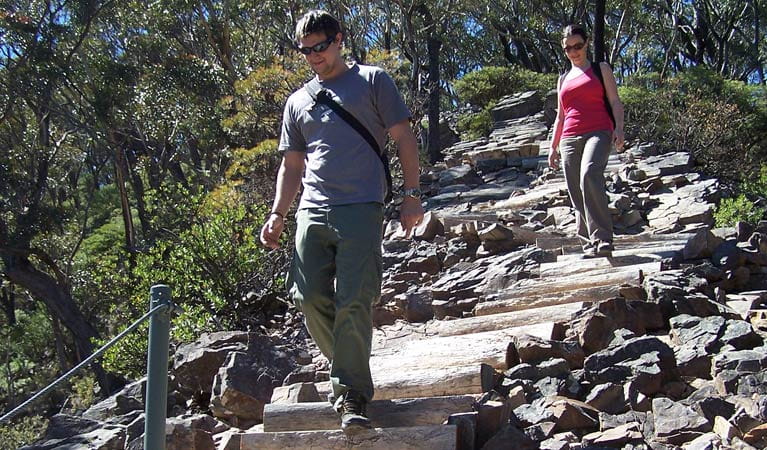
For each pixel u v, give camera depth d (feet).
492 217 30.96
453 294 22.75
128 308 41.88
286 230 32.55
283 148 14.32
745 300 19.30
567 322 18.16
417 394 15.31
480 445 13.75
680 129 53.47
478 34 124.26
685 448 13.04
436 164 55.42
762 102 69.26
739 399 14.08
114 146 83.56
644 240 25.55
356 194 13.30
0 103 78.13
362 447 13.55
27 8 75.87
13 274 74.13
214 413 18.20
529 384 15.35
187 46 88.12
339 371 13.37
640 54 126.21
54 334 94.84
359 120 13.56
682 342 16.38
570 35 23.17
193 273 27.45
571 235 26.73
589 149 22.80
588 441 13.47
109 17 82.64
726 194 31.65
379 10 89.66
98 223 116.88
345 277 13.08
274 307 27.25
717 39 106.83
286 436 14.03
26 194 79.15
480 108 78.54
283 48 83.35
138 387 20.74
